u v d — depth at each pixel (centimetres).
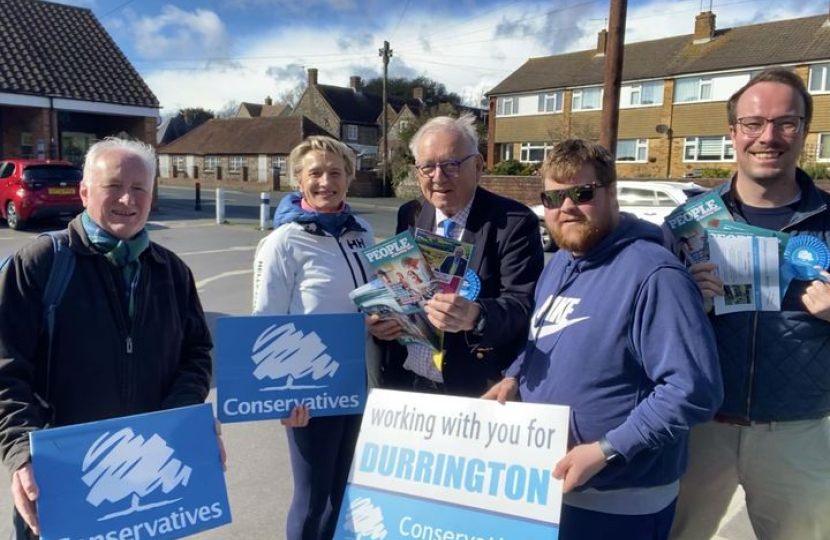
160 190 3581
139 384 216
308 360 242
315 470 269
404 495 210
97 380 207
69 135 1889
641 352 190
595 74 3484
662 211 1198
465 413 209
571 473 187
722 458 244
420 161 256
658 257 192
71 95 1692
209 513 206
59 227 1530
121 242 212
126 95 1817
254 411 238
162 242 1363
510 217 251
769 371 227
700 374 179
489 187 2570
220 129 4978
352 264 268
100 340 208
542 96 3706
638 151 3347
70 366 204
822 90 2673
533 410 200
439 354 243
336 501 277
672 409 178
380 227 1809
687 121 3122
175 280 237
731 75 2944
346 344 246
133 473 197
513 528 194
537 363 212
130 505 196
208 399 483
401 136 3819
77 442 191
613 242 202
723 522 340
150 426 202
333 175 267
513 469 198
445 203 255
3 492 353
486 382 250
